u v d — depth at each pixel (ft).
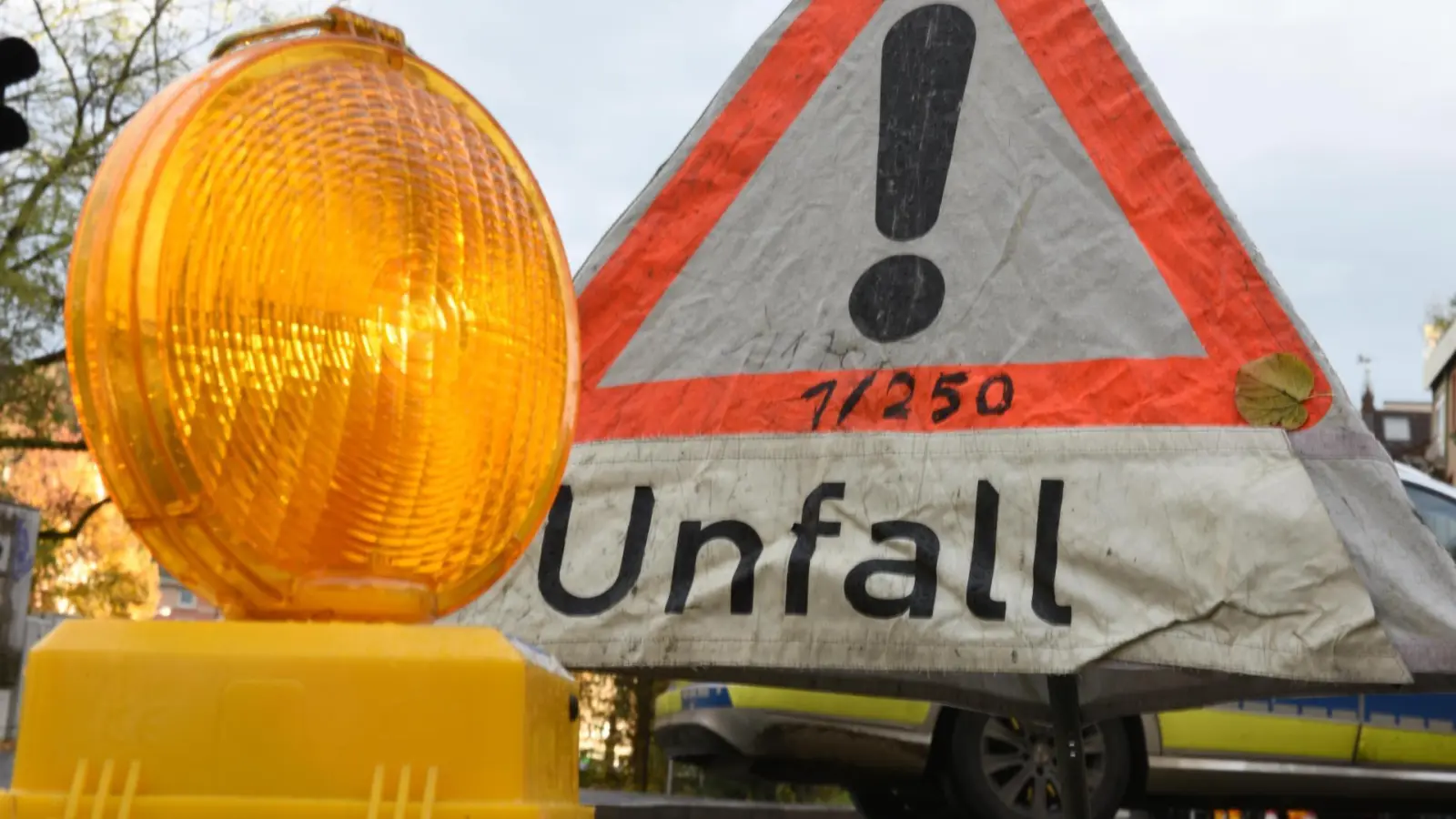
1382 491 7.20
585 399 8.27
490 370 3.39
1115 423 7.50
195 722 3.04
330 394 3.21
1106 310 7.74
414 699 3.07
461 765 3.05
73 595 55.93
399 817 2.98
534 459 3.53
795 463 7.79
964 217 8.11
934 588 7.36
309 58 3.42
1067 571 7.26
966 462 7.55
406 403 3.26
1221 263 7.65
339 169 3.28
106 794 2.98
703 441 7.96
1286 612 6.95
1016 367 7.76
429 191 3.37
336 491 3.24
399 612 3.34
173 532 3.18
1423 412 137.69
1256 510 7.07
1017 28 8.36
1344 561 6.93
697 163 8.55
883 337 8.00
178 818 2.97
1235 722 21.89
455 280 3.34
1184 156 7.88
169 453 3.12
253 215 3.18
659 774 46.88
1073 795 9.35
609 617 7.72
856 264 8.18
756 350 8.12
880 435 7.73
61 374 50.60
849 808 31.01
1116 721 21.02
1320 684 8.18
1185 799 21.93
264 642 3.08
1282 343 7.47
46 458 55.31
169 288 3.11
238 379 3.15
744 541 7.69
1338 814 25.31
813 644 7.43
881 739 20.24
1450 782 21.97
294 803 2.99
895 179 8.28
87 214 3.23
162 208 3.13
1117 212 7.89
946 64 8.40
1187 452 7.34
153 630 3.11
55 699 3.05
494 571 3.60
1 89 15.20
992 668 7.16
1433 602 7.04
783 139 8.51
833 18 8.68
